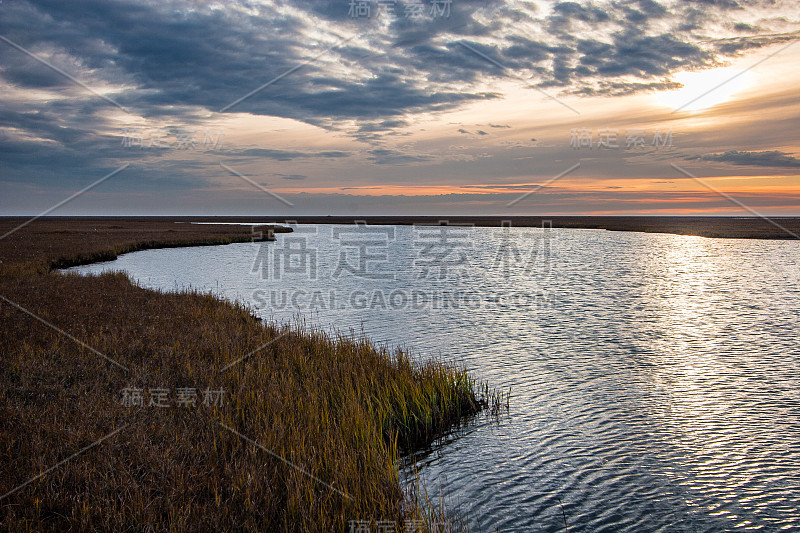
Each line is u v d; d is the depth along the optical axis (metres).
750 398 11.95
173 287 29.25
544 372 13.96
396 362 12.79
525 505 7.49
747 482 8.26
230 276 35.50
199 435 7.77
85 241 55.34
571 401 11.73
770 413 11.03
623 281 34.19
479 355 15.77
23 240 53.72
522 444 9.49
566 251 60.72
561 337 18.23
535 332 19.05
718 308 24.11
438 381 11.22
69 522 5.43
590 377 13.52
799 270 39.78
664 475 8.41
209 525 5.55
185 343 13.18
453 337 18.19
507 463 8.74
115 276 27.28
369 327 19.81
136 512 5.63
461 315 22.39
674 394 12.16
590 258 51.44
